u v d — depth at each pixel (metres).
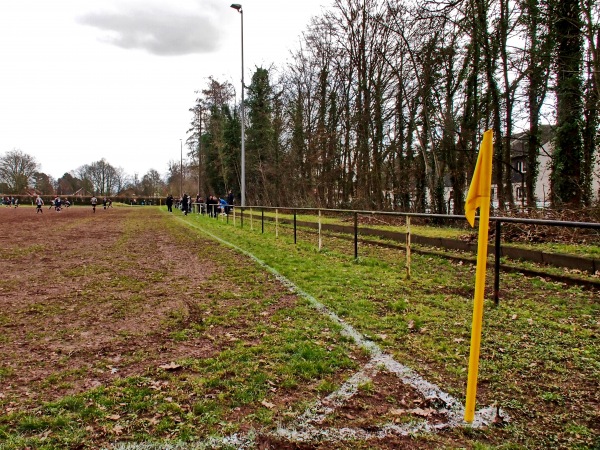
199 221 27.00
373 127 24.22
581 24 11.86
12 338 4.47
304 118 34.94
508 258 9.05
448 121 19.05
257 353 3.96
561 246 9.12
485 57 17.03
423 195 24.30
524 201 17.38
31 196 89.06
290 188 38.12
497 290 5.57
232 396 3.13
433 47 18.84
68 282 7.52
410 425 2.74
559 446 2.48
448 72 19.86
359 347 4.09
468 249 10.12
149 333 4.61
